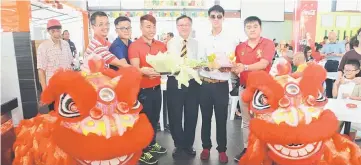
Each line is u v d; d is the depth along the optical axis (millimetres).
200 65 2088
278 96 1479
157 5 4508
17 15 2105
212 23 2182
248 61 2205
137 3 4648
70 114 1331
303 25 4074
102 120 1324
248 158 1575
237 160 2363
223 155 2371
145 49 2219
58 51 2631
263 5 3703
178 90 2330
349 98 2426
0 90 1928
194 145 2789
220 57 2074
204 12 4395
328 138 1507
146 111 2275
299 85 1514
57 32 2641
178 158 2465
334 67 3344
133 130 1363
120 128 1319
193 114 2404
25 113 2195
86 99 1308
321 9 4117
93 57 1573
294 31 4137
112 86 1420
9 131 1875
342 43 3633
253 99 1572
